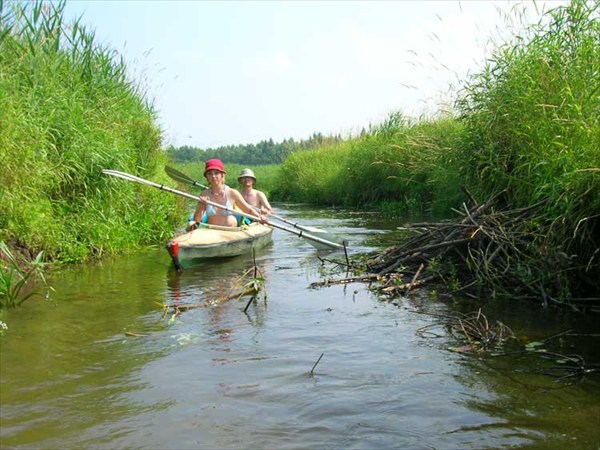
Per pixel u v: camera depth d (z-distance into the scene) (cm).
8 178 651
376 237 1066
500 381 374
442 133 1348
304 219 1459
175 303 571
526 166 689
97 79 1018
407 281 655
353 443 295
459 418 322
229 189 943
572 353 423
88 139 851
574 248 550
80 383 371
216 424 317
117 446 292
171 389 363
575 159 547
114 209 898
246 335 471
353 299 591
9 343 447
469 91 849
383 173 1766
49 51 911
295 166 2519
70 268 746
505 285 604
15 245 682
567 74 669
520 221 621
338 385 369
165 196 1123
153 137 1127
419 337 465
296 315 532
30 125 710
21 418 322
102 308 550
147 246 946
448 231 689
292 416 326
